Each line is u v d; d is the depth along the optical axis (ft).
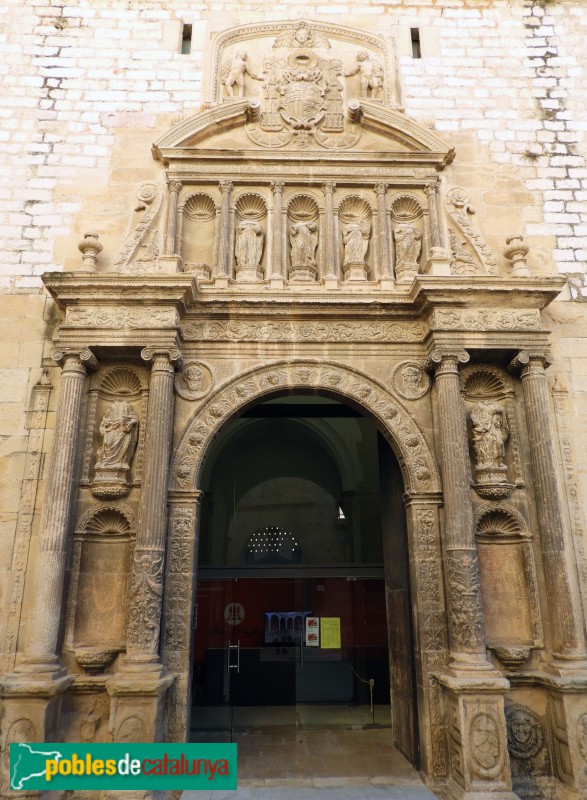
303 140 34.22
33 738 23.71
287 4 37.73
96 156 34.04
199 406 29.58
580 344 32.01
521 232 33.76
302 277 31.81
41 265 32.12
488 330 29.27
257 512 49.55
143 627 25.17
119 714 23.98
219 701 36.65
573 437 30.55
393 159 33.53
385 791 24.91
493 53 37.09
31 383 30.25
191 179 32.94
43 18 36.50
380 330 30.99
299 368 30.48
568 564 28.55
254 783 25.85
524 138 35.40
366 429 48.88
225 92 35.65
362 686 38.37
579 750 24.47
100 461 28.45
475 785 23.38
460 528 26.76
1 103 34.60
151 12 37.09
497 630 27.71
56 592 25.77
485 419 29.45
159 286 28.60
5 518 28.37
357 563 44.19
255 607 38.81
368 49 37.06
